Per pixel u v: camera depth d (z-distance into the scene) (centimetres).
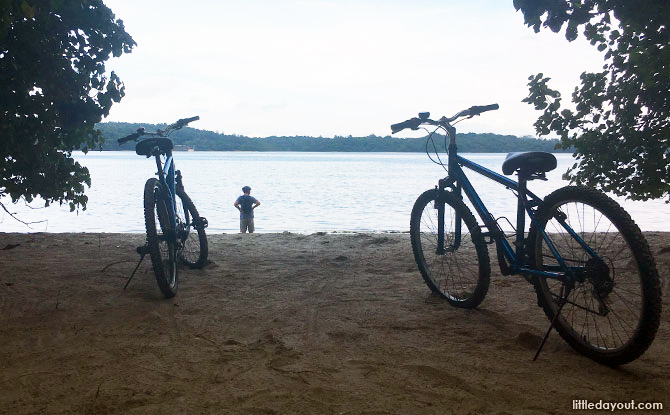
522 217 356
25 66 641
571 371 284
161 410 241
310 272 545
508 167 349
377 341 334
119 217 2083
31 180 725
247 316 389
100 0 667
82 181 775
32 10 521
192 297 444
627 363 287
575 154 636
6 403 248
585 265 297
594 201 298
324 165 13688
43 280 496
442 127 434
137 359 302
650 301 266
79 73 686
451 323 372
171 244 452
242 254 651
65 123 696
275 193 3806
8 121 650
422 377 277
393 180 6031
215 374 281
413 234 462
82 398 253
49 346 325
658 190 596
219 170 9119
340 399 252
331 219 2119
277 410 241
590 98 606
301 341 334
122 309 406
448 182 436
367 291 465
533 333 347
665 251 586
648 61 527
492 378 276
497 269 537
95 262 583
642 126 597
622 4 509
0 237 763
